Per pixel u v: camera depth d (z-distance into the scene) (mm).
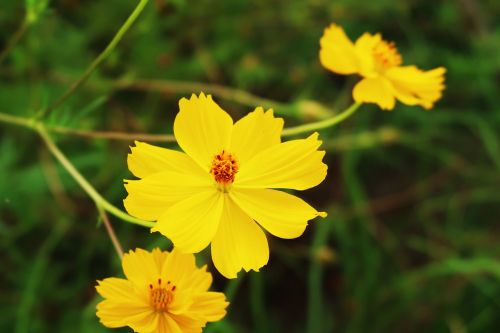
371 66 340
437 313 485
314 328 434
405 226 524
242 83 491
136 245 440
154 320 277
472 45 551
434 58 538
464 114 518
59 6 481
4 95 447
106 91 453
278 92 520
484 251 501
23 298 419
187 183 285
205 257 428
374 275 478
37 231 446
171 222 277
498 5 585
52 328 430
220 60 508
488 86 530
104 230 441
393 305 477
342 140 466
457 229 516
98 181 439
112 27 489
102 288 277
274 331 471
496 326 468
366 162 536
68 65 466
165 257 281
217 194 288
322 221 478
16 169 447
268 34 531
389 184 540
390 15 550
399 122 525
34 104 411
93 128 448
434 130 517
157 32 487
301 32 533
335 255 481
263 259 284
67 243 444
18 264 439
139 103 490
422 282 494
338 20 543
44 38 465
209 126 291
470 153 548
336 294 492
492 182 526
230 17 515
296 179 290
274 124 293
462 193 517
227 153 289
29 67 432
